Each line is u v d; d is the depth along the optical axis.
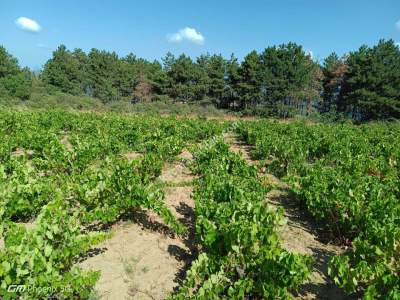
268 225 6.37
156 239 8.09
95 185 8.30
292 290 6.46
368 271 5.48
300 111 57.47
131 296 6.07
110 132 19.66
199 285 6.16
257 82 53.72
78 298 5.70
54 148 12.43
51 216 5.77
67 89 62.28
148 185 9.25
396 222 7.65
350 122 45.38
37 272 4.94
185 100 60.91
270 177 14.37
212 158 13.04
